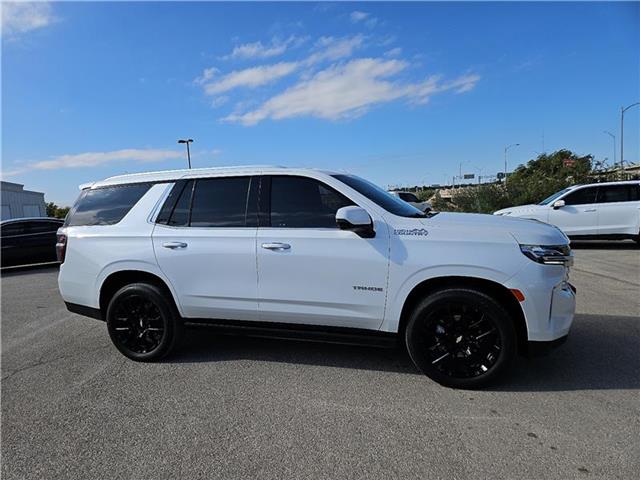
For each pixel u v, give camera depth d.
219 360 4.12
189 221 4.05
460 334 3.36
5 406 3.32
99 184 4.53
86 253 4.30
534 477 2.28
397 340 3.53
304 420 2.95
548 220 11.80
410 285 3.38
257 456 2.55
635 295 6.20
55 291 8.60
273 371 3.81
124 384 3.66
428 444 2.61
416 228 3.43
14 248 12.45
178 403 3.27
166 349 4.11
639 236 11.08
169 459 2.55
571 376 3.49
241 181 3.97
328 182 3.72
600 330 4.61
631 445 2.53
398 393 3.31
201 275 3.93
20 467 2.53
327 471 2.38
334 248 3.54
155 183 4.28
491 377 3.26
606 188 11.39
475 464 2.40
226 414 3.07
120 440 2.78
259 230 3.78
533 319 3.18
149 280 4.20
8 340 5.09
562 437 2.64
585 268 8.48
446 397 3.22
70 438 2.83
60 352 4.56
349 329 3.61
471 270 3.24
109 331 4.24
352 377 3.63
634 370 3.59
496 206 24.34
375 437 2.71
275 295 3.72
